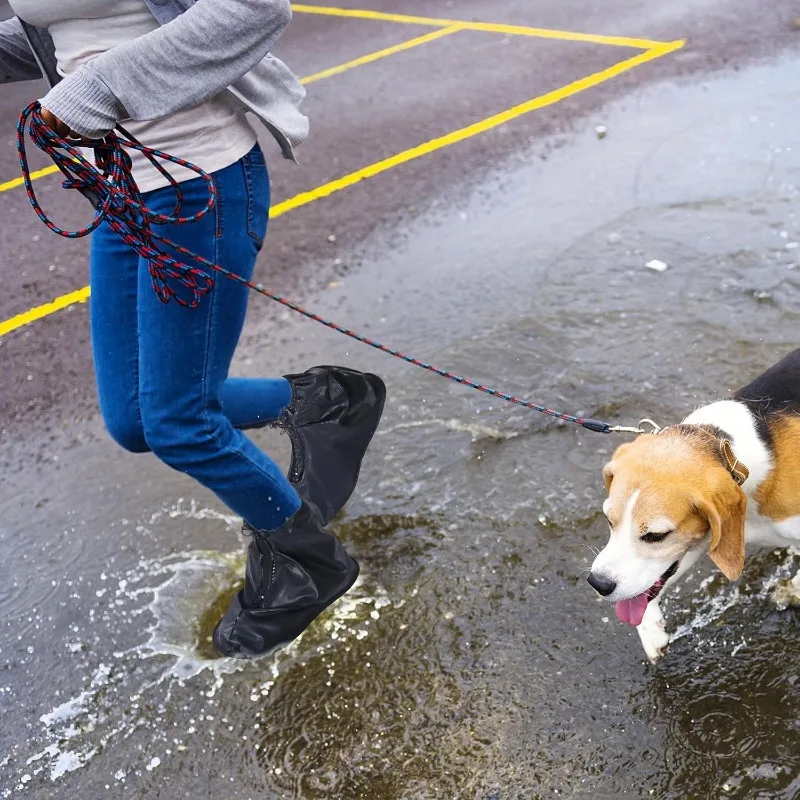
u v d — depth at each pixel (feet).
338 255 17.81
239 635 9.73
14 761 9.50
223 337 8.73
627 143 20.31
